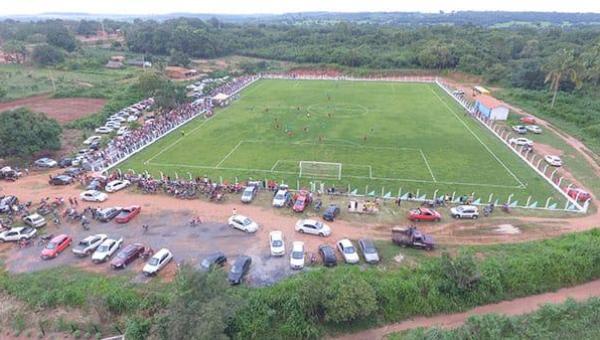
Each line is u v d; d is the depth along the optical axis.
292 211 51.25
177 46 182.38
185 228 47.25
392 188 57.84
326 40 193.88
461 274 36.62
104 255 41.00
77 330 33.47
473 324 32.66
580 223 48.22
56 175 61.97
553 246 42.56
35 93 115.44
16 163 67.12
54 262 41.22
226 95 111.31
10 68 154.62
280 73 152.75
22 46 166.25
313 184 57.47
